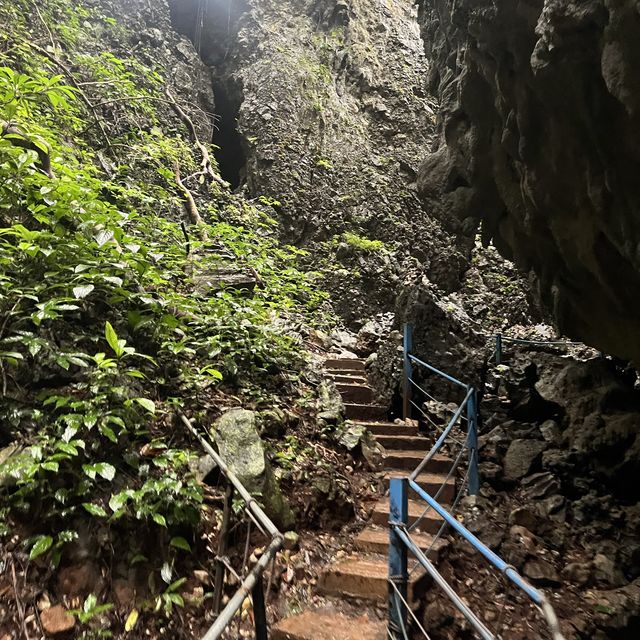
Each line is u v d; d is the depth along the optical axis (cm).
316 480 363
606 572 375
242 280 568
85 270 333
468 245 959
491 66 378
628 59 254
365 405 545
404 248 994
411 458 454
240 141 1038
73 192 345
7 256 327
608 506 457
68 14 732
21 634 204
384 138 1110
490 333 845
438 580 181
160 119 861
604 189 337
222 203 839
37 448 244
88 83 613
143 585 241
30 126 400
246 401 400
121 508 248
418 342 632
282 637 244
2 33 574
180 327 396
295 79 1059
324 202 990
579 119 328
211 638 116
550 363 621
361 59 1171
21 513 236
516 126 385
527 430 555
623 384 565
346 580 285
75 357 286
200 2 1109
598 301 465
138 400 273
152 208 631
